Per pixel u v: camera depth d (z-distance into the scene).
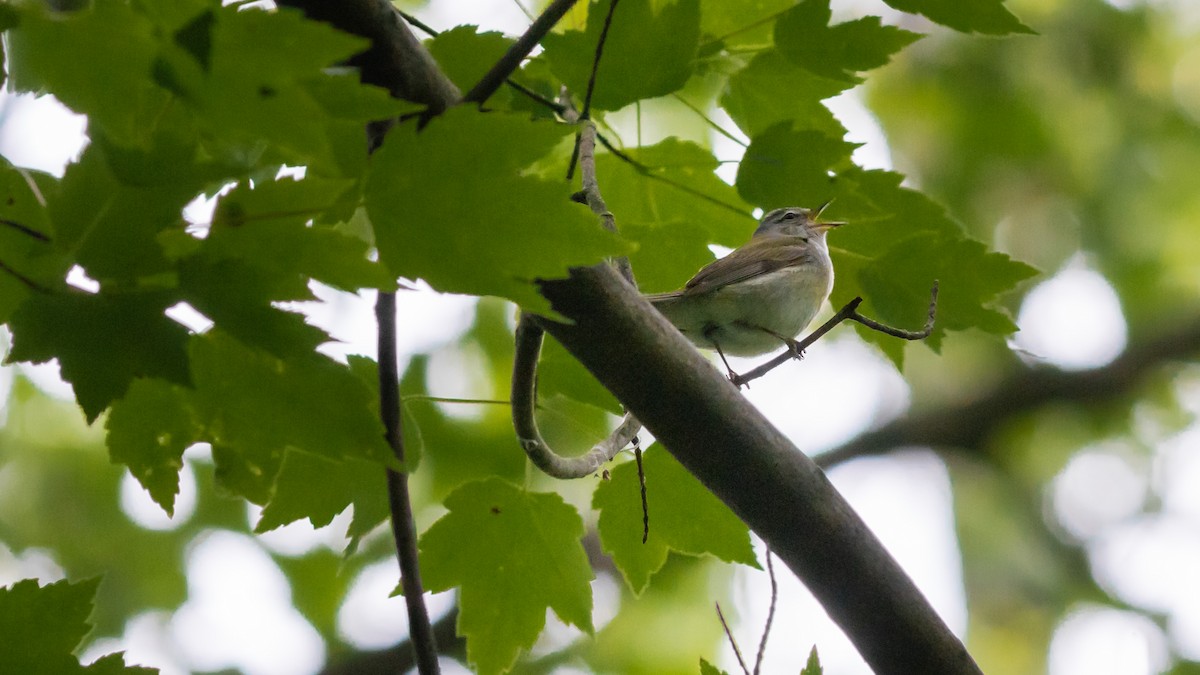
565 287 5.54
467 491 6.65
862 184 6.80
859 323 6.73
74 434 18.02
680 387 5.75
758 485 5.91
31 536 17.50
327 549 17.47
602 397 6.97
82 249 3.91
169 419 4.81
